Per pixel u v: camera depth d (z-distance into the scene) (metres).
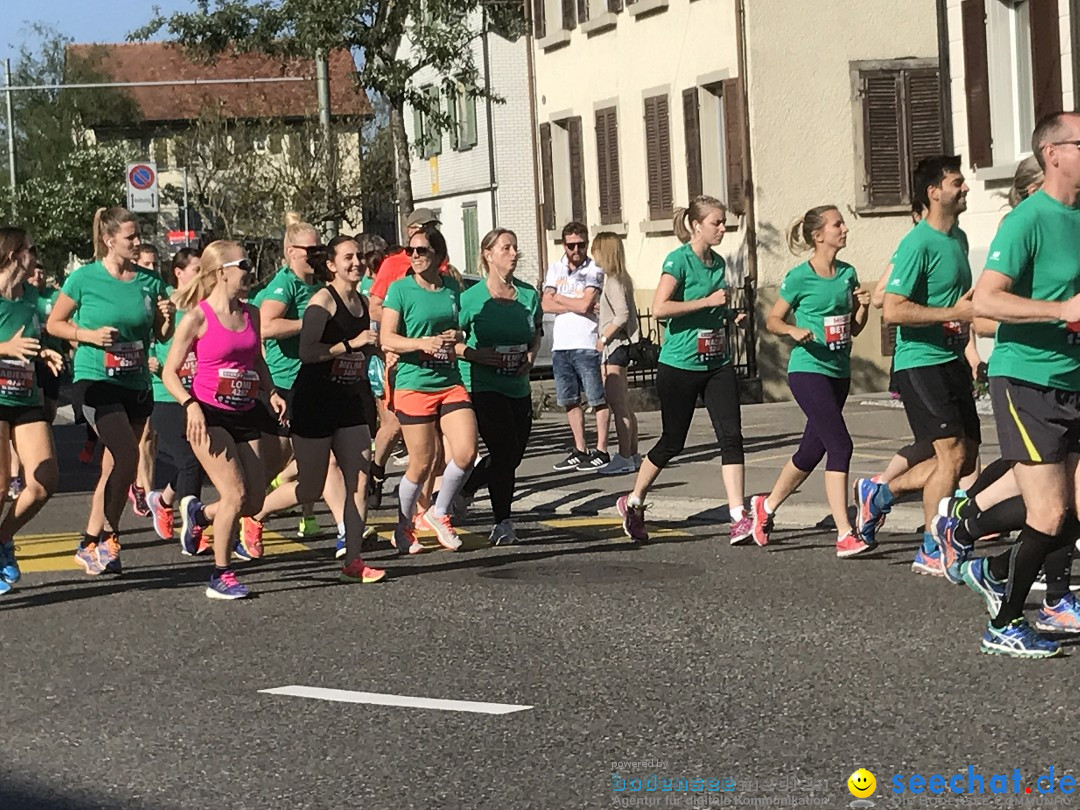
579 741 6.65
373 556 11.91
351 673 8.04
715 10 25.88
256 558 11.93
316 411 10.64
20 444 10.52
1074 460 7.71
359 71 31.62
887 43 25.28
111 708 7.54
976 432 10.18
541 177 33.88
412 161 48.28
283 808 5.93
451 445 11.71
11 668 8.48
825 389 11.09
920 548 10.38
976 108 20.11
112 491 11.19
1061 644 8.09
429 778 6.22
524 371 12.16
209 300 10.20
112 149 71.94
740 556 11.27
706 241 11.63
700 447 17.72
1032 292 7.61
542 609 9.52
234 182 46.28
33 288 10.70
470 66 32.44
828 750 6.38
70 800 6.13
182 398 10.02
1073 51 18.19
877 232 25.34
